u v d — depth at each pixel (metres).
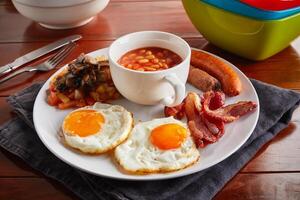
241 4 0.74
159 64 0.70
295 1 0.74
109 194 0.60
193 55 0.76
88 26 0.91
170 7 0.97
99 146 0.62
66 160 0.61
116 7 0.97
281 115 0.68
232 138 0.64
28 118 0.68
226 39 0.80
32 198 0.60
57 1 0.83
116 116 0.66
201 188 0.61
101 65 0.72
